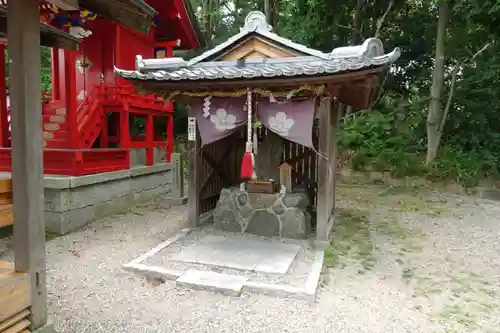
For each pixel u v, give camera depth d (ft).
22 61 8.45
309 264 15.93
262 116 17.72
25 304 8.69
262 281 13.91
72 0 9.14
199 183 21.61
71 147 24.16
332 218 23.15
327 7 37.78
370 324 11.48
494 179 33.99
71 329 10.85
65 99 25.09
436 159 36.35
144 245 18.56
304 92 16.94
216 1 48.67
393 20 41.68
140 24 10.75
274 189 20.77
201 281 13.66
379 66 14.11
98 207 23.34
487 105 38.04
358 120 41.63
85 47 30.04
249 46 18.83
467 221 24.41
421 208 27.96
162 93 18.66
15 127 8.60
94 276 14.70
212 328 11.09
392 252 18.22
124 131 27.40
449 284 14.64
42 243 9.20
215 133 18.51
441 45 35.12
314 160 24.52
